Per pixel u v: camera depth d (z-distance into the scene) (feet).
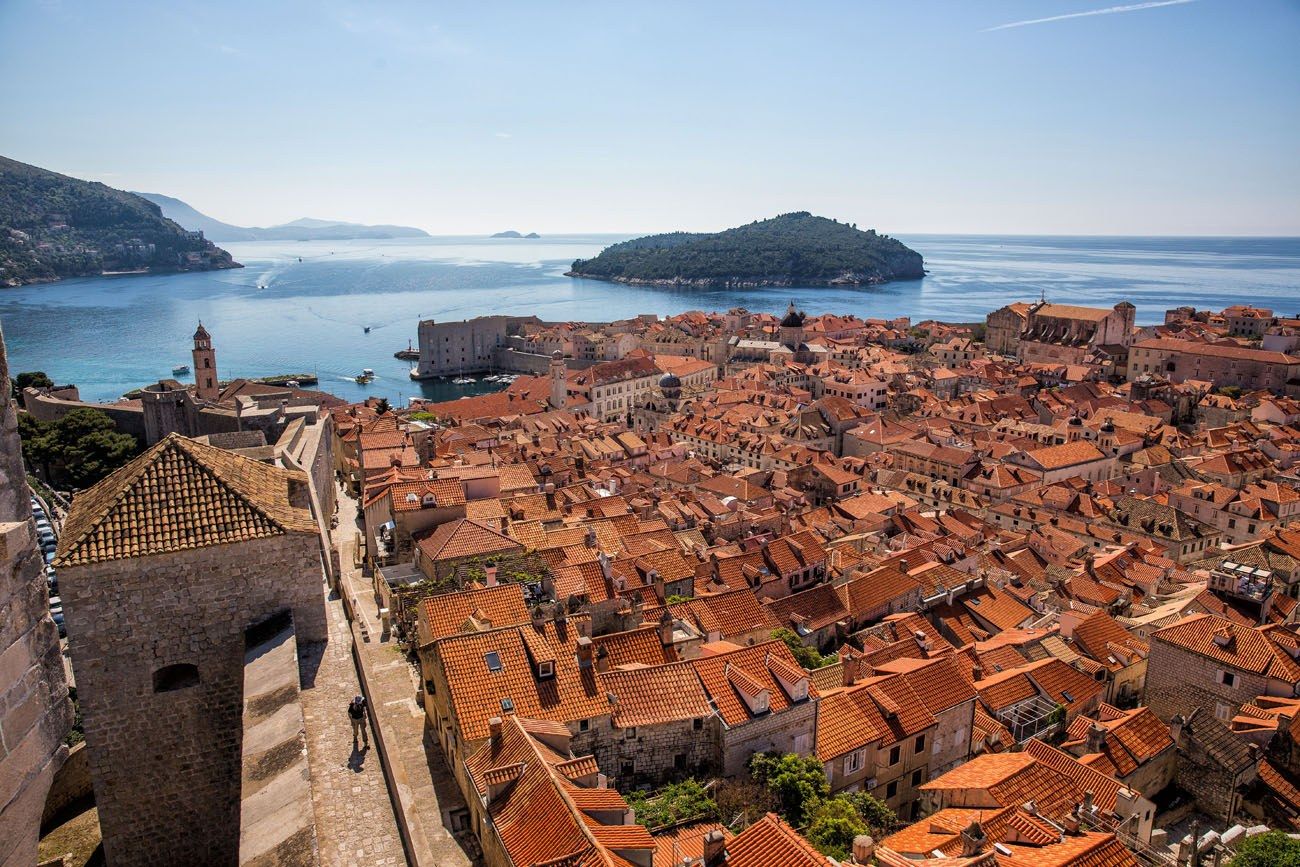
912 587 326.44
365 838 124.88
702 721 180.04
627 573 290.15
